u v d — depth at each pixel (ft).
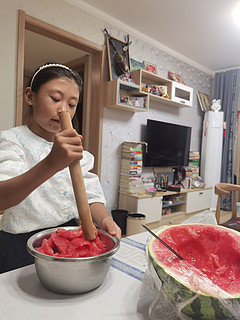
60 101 2.17
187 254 1.73
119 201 10.35
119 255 2.24
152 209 10.18
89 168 3.05
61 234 1.70
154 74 10.43
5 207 1.70
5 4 6.68
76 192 1.48
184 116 13.67
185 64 13.29
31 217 2.49
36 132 2.64
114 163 10.14
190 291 1.21
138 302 1.55
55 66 2.24
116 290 1.67
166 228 1.81
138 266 2.04
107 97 9.33
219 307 1.19
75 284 1.51
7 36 6.73
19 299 1.51
